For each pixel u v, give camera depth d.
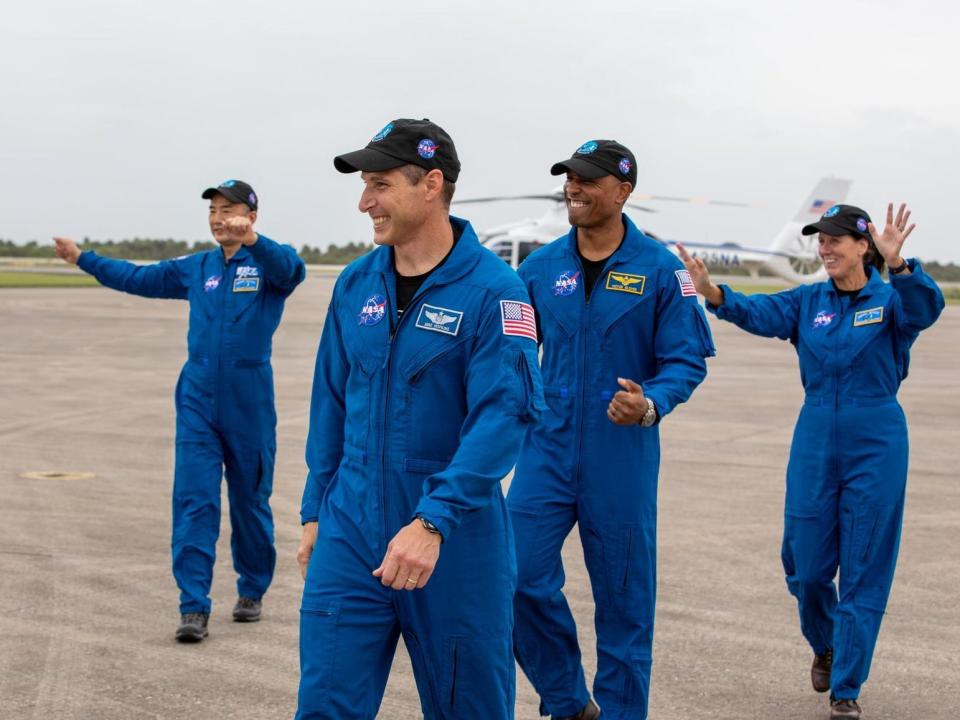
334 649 2.75
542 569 3.88
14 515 7.21
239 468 5.25
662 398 3.75
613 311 3.94
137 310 31.95
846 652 4.16
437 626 2.76
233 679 4.43
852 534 4.30
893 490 4.30
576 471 3.92
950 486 8.77
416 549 2.53
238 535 5.27
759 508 7.81
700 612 5.43
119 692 4.25
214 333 5.23
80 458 9.41
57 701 4.13
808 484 4.42
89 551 6.37
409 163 2.73
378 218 2.77
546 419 3.97
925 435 11.62
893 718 4.17
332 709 2.73
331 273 74.94
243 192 5.30
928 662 4.78
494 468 2.63
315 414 3.04
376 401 2.82
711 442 10.89
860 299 4.38
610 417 3.71
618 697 3.92
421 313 2.78
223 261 5.35
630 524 3.92
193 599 4.93
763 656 4.81
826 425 4.38
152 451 9.84
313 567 2.83
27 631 4.95
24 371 16.33
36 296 38.38
